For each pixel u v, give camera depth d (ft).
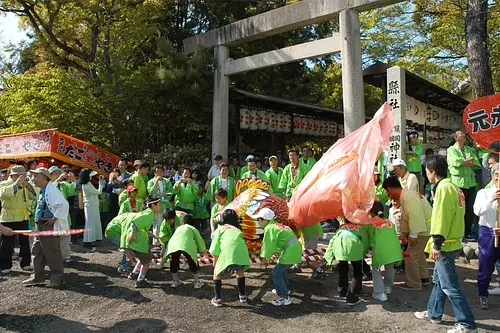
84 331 15.60
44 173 20.44
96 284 20.95
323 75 70.54
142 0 48.37
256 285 20.33
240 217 20.35
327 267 22.90
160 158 42.98
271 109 45.68
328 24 61.05
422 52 49.29
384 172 27.76
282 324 15.69
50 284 20.44
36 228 20.43
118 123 48.08
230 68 39.40
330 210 18.98
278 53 35.81
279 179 29.73
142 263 20.45
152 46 54.08
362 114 30.19
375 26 53.11
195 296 18.97
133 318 16.66
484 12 28.99
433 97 50.21
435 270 15.03
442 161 15.03
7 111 48.96
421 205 18.56
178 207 30.17
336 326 15.38
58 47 51.78
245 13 53.67
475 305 17.10
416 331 14.75
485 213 16.43
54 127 45.55
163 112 49.06
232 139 53.47
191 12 56.59
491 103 16.14
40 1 45.06
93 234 28.63
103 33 49.65
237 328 15.44
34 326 16.14
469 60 29.55
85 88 45.73
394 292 18.92
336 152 19.42
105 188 34.96
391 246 17.35
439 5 46.14
